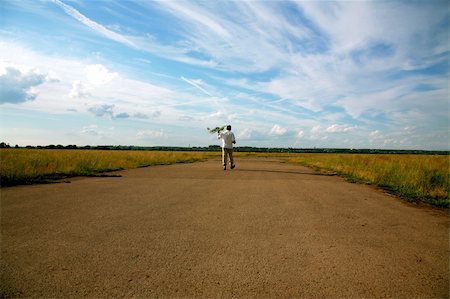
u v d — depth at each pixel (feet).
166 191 25.71
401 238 13.62
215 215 17.28
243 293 8.32
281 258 10.88
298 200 22.52
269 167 60.18
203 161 87.71
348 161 62.64
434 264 10.61
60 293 8.21
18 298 7.93
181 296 8.13
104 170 46.78
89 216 16.63
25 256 10.75
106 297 8.04
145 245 12.05
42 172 36.99
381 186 32.14
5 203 19.95
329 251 11.69
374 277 9.47
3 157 43.34
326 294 8.36
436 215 18.83
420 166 41.06
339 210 19.34
